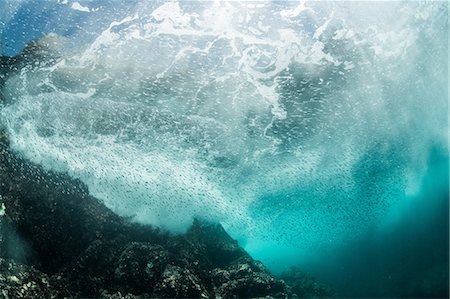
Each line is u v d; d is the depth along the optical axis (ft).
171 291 16.63
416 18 36.27
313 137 33.55
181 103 29.94
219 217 27.07
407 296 26.37
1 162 18.48
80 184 21.17
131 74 29.71
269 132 32.37
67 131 23.58
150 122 27.78
